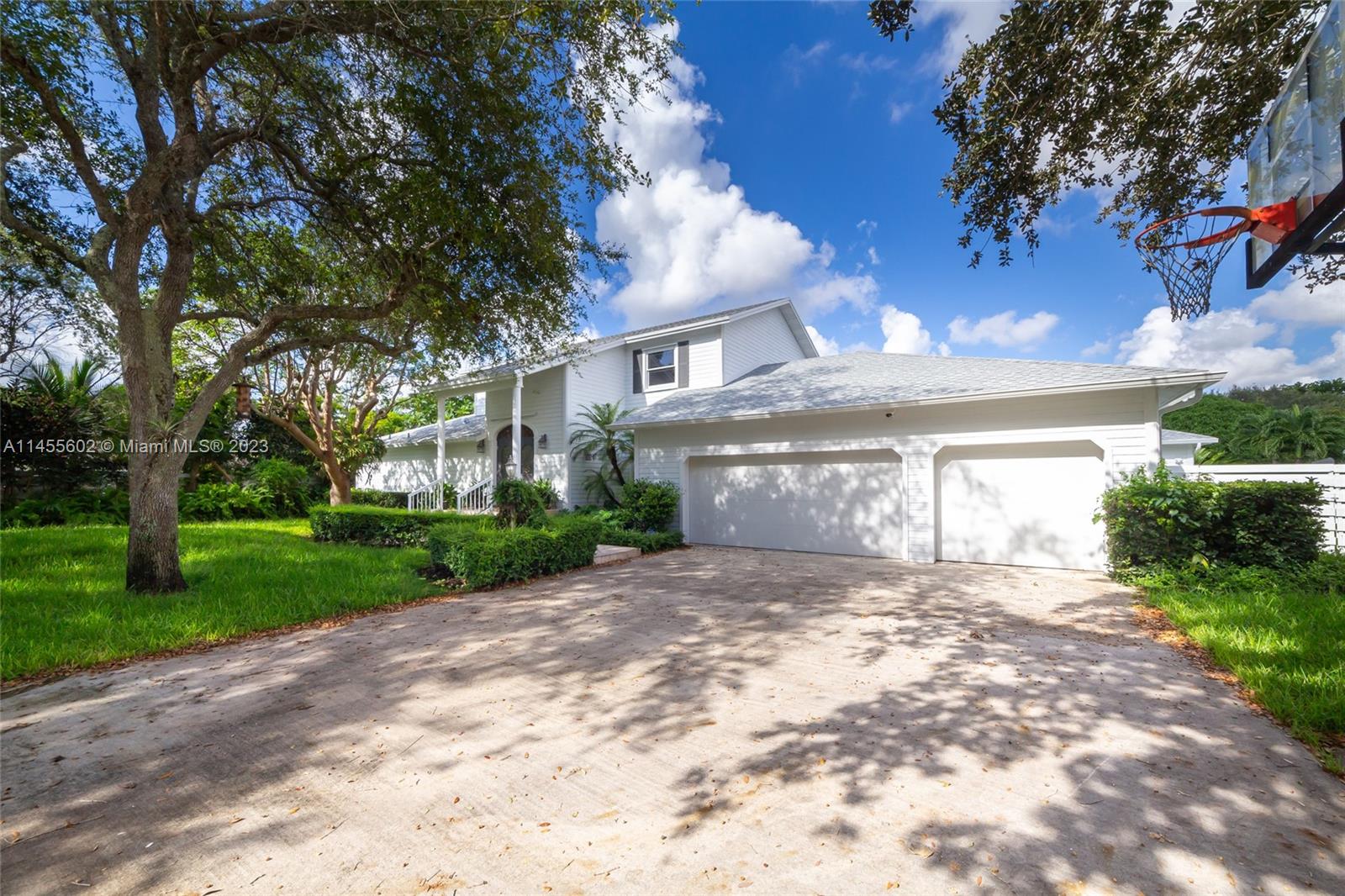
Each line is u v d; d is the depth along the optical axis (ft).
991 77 13.92
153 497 22.45
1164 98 13.82
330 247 31.17
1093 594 22.91
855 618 19.58
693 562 32.96
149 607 20.18
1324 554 24.06
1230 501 22.61
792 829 7.86
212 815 8.49
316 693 13.46
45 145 23.31
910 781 9.04
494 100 20.98
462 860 7.35
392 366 52.75
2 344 34.06
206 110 24.22
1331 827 7.63
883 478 34.96
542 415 54.95
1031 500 30.22
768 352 58.54
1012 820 7.95
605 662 15.25
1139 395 26.71
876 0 13.69
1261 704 11.71
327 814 8.48
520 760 10.05
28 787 9.38
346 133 24.38
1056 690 12.71
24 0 18.81
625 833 7.87
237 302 29.68
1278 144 11.41
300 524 52.03
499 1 18.19
